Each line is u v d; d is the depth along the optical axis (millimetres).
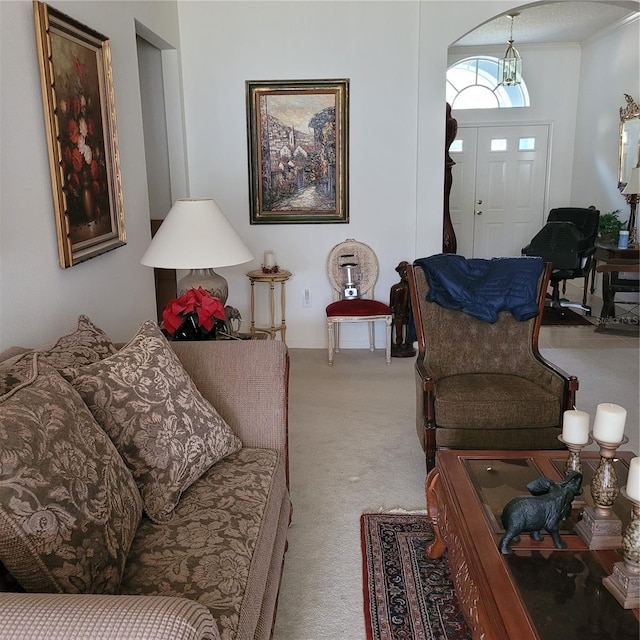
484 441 2477
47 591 1116
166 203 4453
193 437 1714
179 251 2529
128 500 1392
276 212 4539
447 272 2893
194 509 1594
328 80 4309
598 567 1386
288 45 4285
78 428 1326
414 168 4449
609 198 6324
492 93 7242
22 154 2023
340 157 4426
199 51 4305
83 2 2533
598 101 6566
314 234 4578
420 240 4500
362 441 3115
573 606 1259
